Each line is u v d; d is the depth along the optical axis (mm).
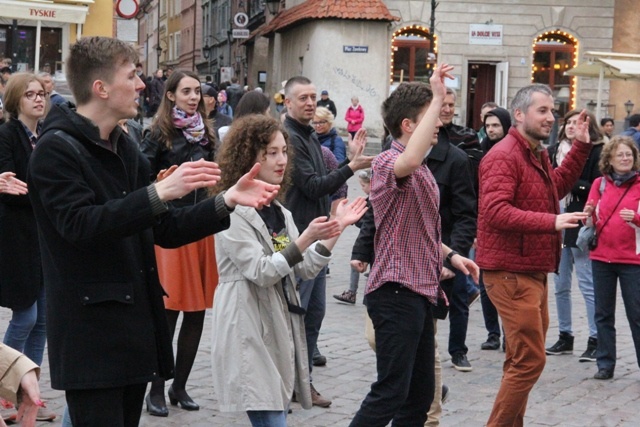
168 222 4426
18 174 7324
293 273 5609
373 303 5781
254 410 5352
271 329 5484
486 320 10195
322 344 10102
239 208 5414
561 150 10141
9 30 28219
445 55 41844
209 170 4055
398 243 5758
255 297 5461
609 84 42500
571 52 42469
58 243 4281
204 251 7652
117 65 4352
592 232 9039
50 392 7984
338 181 7762
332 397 8195
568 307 10078
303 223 7883
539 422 7633
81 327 4273
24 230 7219
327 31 38344
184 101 7887
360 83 38531
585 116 7160
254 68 52031
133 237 4402
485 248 6609
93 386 4262
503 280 6547
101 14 30000
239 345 5398
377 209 5836
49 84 9375
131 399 4605
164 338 4500
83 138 4324
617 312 12320
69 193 4172
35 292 7281
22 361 3771
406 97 5879
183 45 88000
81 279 4277
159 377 4523
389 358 5723
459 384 8734
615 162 8906
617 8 42125
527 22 41938
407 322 5715
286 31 43938
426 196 5820
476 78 43031
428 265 5797
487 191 6465
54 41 28969
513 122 6656
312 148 8086
